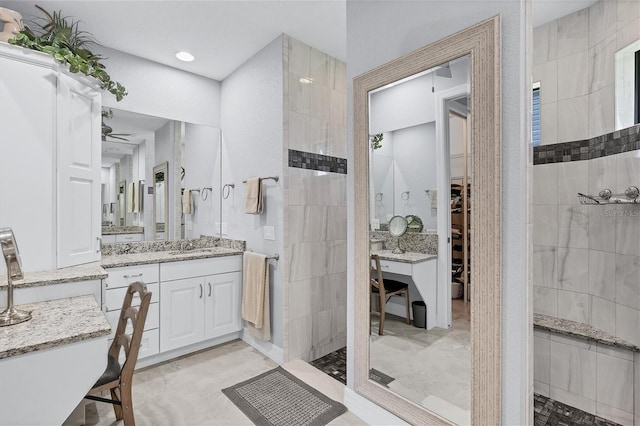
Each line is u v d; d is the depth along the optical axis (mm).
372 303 1796
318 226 2783
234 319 2910
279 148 2549
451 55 1401
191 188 3129
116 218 2742
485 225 1303
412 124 1592
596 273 2006
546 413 1911
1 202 1784
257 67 2766
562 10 2113
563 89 2170
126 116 2760
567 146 2148
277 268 2586
